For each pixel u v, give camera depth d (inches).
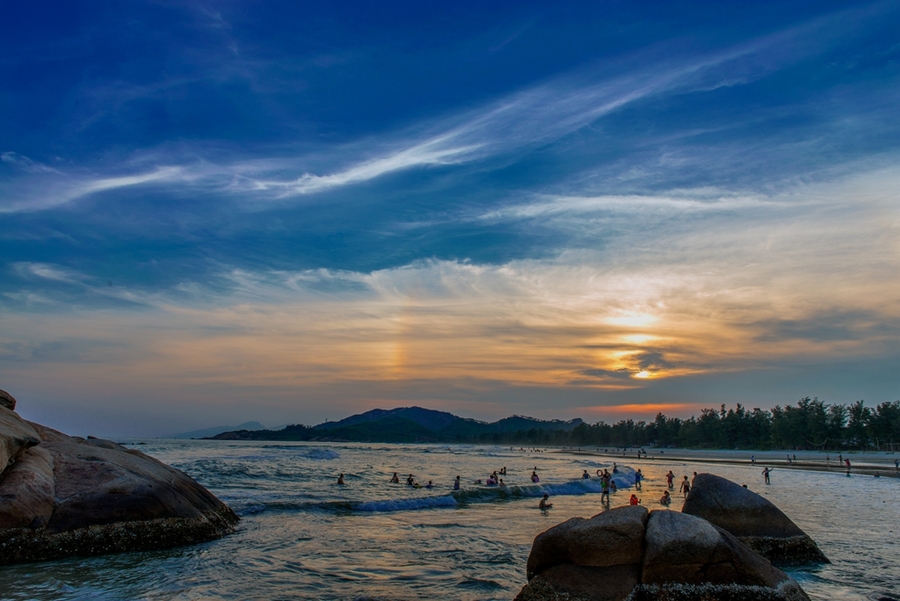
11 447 586.6
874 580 551.5
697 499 639.8
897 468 2667.3
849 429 6333.7
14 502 550.3
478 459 4252.0
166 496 670.5
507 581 554.3
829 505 1241.4
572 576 376.2
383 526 890.1
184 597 473.4
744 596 355.6
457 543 756.6
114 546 591.8
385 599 478.9
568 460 4229.8
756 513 625.0
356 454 4810.5
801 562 603.8
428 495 1359.5
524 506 1229.1
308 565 605.0
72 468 646.5
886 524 946.1
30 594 455.2
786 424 6722.4
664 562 365.1
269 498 1175.0
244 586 513.7
